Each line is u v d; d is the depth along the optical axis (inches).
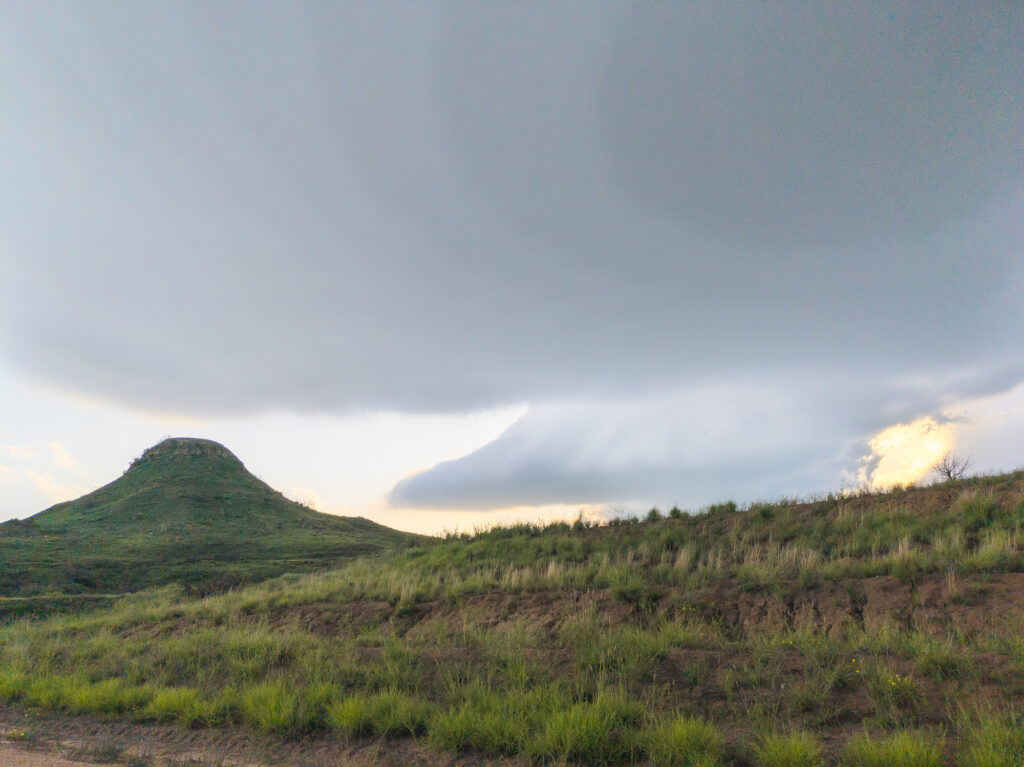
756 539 685.9
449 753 289.7
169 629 733.3
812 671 320.8
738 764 251.3
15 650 603.2
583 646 390.9
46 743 349.4
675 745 257.3
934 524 580.1
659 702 312.2
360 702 340.2
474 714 310.8
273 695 366.9
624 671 346.6
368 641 534.0
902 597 443.2
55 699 437.7
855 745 244.8
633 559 705.6
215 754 320.5
